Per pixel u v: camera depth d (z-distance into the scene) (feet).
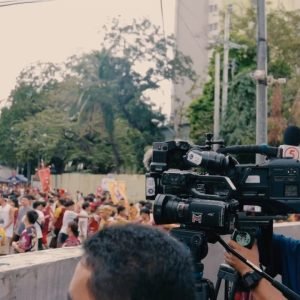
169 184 7.02
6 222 36.91
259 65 31.04
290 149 7.85
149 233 3.46
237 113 84.38
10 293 8.56
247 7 102.68
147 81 136.67
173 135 137.28
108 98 131.23
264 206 7.43
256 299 6.69
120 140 133.39
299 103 84.64
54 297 9.98
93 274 3.25
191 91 134.41
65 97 135.85
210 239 6.80
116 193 49.21
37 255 10.71
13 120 155.43
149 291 3.18
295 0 130.62
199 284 6.31
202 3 191.83
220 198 6.64
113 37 135.03
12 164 169.58
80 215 35.45
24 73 155.02
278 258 8.21
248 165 7.48
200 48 188.34
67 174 129.39
